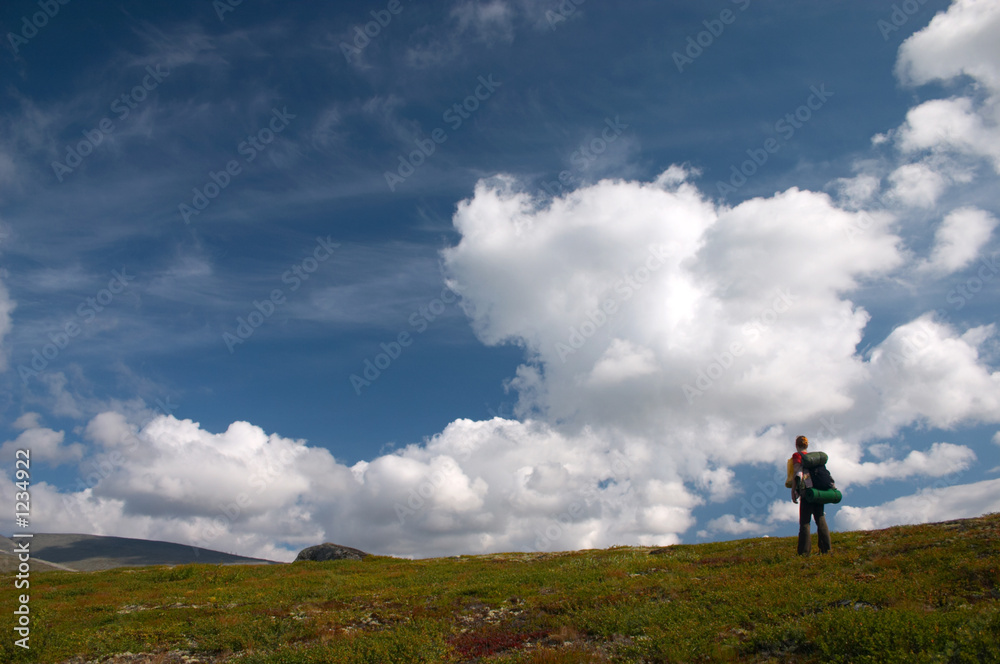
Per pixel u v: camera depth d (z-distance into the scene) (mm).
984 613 9578
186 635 16141
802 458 18266
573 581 19656
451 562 35781
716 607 13273
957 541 16453
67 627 17828
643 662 10797
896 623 9586
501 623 15164
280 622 16359
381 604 18859
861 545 19297
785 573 16062
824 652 9438
